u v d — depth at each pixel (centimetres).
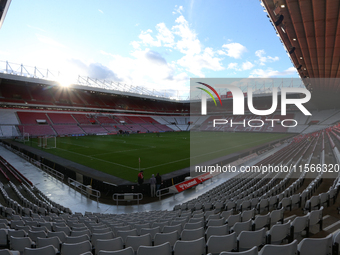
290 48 1675
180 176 1487
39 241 427
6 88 5303
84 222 679
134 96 7112
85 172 1584
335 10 1105
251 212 607
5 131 4188
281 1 1124
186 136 4912
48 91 6056
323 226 536
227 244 383
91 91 6194
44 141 3094
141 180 1235
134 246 418
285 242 457
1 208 843
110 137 4550
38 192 1259
